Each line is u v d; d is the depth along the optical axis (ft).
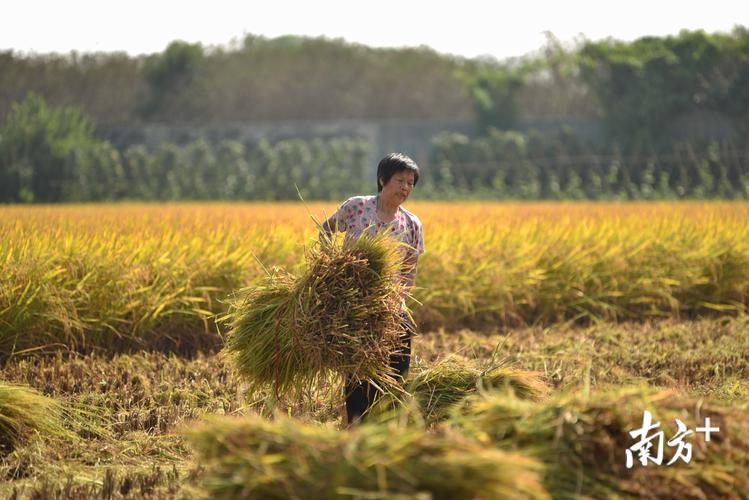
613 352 37.88
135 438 25.82
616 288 52.70
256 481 15.37
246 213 77.92
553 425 17.87
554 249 52.80
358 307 23.48
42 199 155.94
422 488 15.25
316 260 23.81
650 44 158.10
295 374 24.17
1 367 36.42
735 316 53.88
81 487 21.15
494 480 15.14
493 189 153.58
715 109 153.69
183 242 46.62
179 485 21.47
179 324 42.98
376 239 23.98
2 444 24.54
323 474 15.38
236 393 30.78
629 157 150.92
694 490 17.49
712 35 154.51
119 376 33.35
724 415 19.01
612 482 17.40
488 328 48.73
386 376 24.23
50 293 38.70
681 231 58.49
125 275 40.98
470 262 49.98
